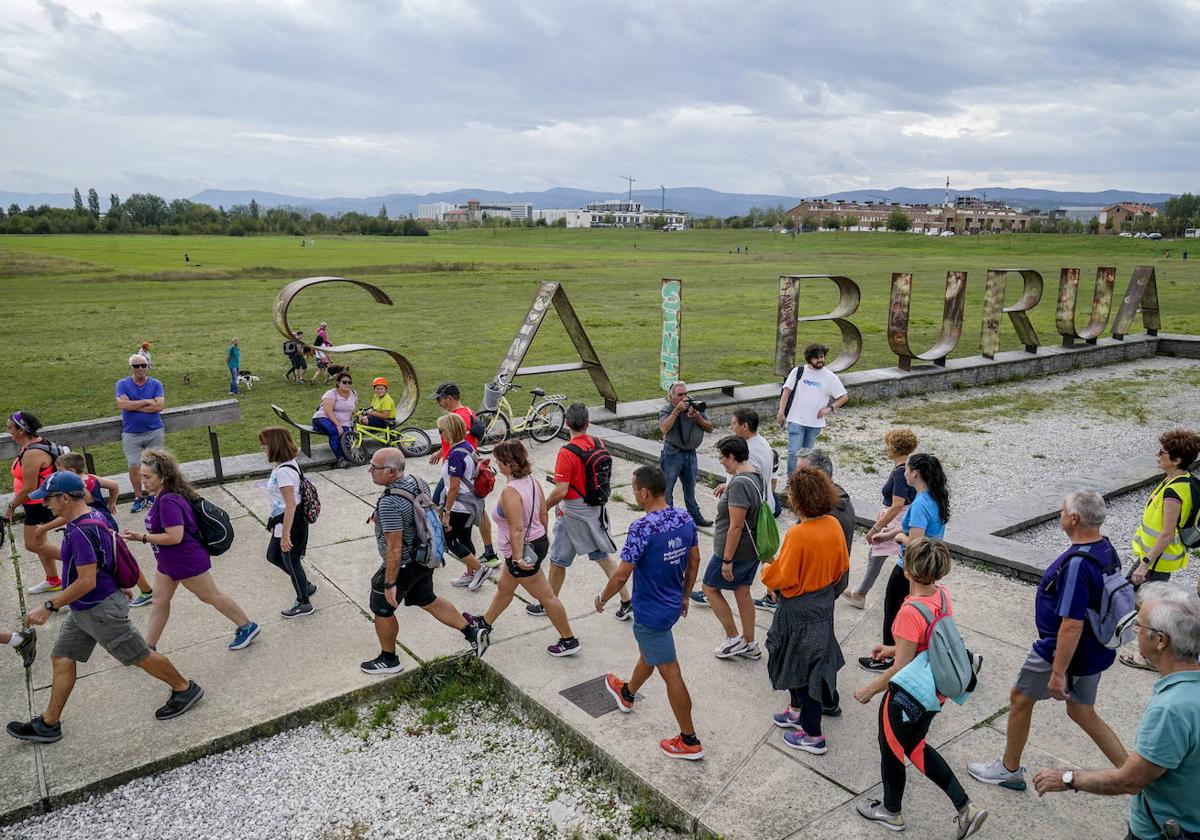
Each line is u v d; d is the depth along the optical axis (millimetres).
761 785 4555
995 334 18531
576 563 7871
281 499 6418
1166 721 2805
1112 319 31031
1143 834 3049
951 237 122875
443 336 27734
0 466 12430
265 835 4441
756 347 25250
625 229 180875
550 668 5879
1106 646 3947
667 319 13820
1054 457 12156
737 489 5410
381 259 74375
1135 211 175500
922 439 13273
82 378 20219
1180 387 17922
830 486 4570
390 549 5426
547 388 19031
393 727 5449
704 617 6676
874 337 27000
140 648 5066
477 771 4996
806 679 4641
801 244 122938
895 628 4035
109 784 4730
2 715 5355
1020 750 4398
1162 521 5445
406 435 11797
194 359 23281
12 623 6633
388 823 4543
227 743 5117
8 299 39781
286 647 6207
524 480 5781
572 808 4652
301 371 20250
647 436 13938
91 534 4781
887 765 4078
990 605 6953
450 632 6434
